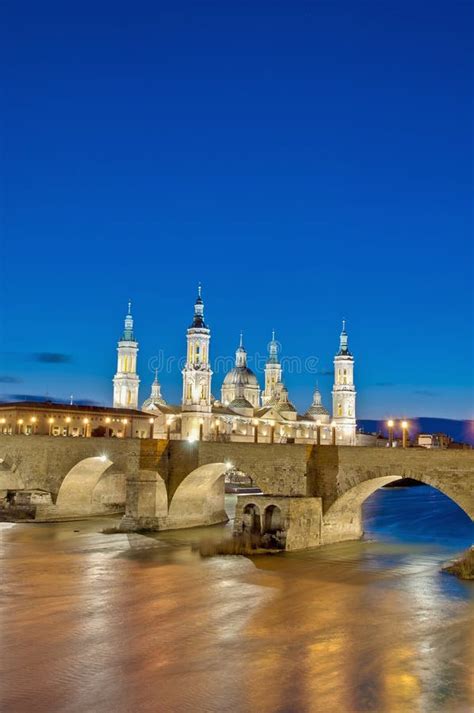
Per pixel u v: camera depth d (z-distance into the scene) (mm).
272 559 72812
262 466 82438
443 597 57312
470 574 65312
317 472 79938
